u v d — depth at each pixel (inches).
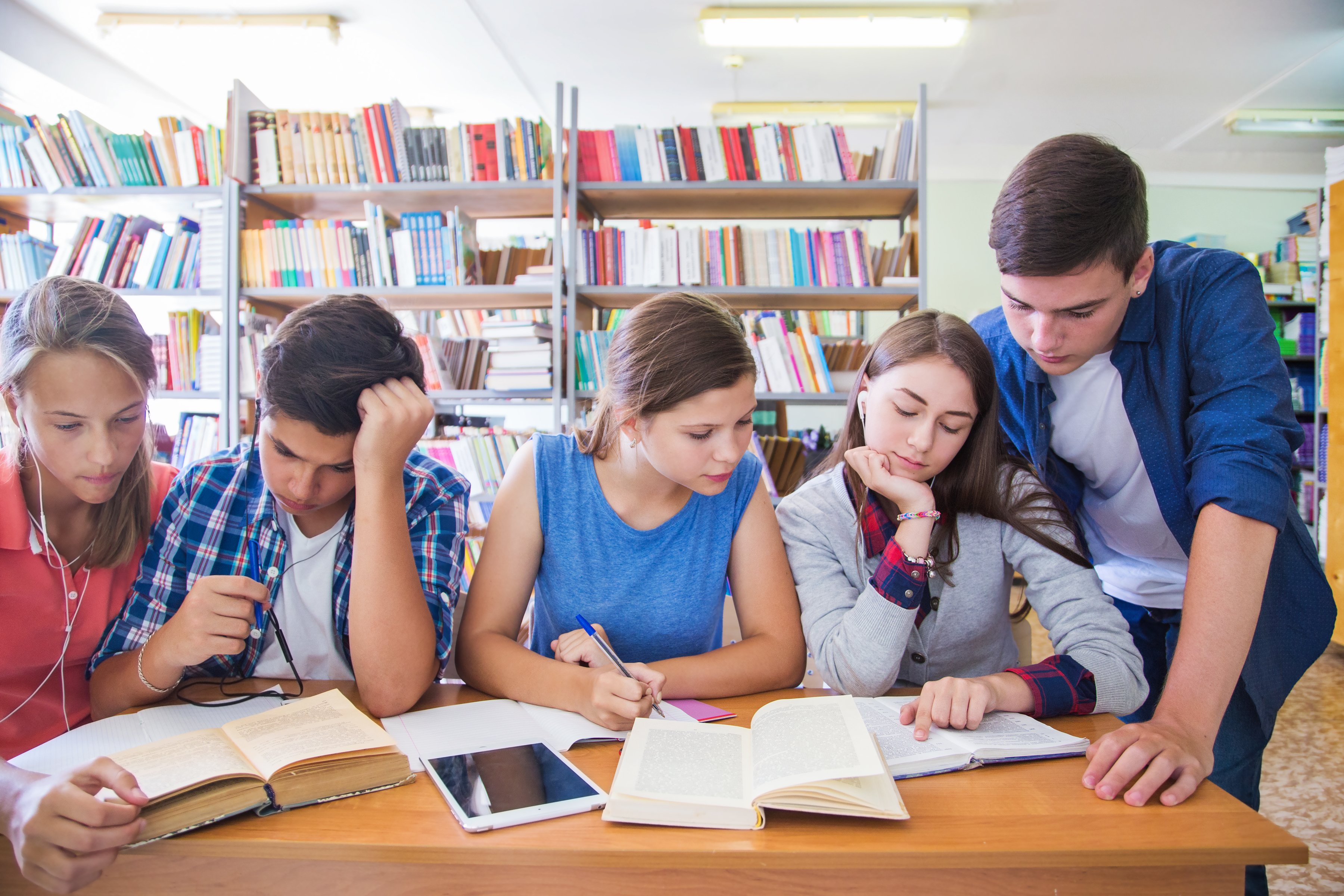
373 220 120.6
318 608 44.1
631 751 29.3
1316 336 184.9
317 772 26.8
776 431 130.7
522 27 169.3
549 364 120.5
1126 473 48.3
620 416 38.4
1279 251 220.1
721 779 27.5
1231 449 37.4
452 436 129.6
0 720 39.6
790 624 42.9
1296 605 45.3
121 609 41.3
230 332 120.0
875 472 40.1
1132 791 27.2
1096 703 35.8
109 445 35.0
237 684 40.7
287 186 120.4
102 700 37.4
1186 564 50.2
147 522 42.0
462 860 24.1
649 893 24.7
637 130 121.7
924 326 42.1
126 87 183.0
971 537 44.4
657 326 36.8
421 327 161.3
